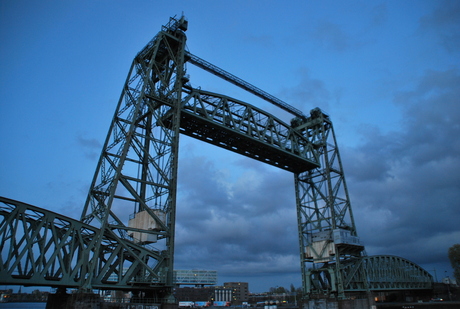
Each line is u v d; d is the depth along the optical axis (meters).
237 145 63.38
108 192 43.09
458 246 104.44
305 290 67.69
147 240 41.97
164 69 53.06
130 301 42.59
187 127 56.94
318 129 76.25
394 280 87.12
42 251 34.03
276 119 67.56
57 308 36.91
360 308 64.81
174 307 40.38
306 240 70.56
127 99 49.66
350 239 66.38
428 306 81.50
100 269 39.72
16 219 32.91
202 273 166.00
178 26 53.47
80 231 37.47
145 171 47.06
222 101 58.91
